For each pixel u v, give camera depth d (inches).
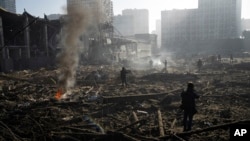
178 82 754.2
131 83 748.0
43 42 1507.1
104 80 808.9
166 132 303.1
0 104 427.8
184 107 301.0
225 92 563.8
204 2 4584.2
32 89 603.5
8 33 1336.1
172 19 5007.4
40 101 461.1
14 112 378.6
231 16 4382.4
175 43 4281.5
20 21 1346.0
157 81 783.1
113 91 604.7
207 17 4589.1
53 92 573.6
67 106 436.1
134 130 305.3
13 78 803.4
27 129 308.3
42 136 283.4
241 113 388.5
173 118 366.3
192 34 4805.6
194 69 1179.9
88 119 358.9
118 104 452.1
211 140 274.2
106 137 277.1
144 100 485.7
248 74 925.8
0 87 619.5
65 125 330.0
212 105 447.2
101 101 470.0
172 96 494.9
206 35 4633.4
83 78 842.8
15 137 277.7
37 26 1477.6
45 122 336.8
